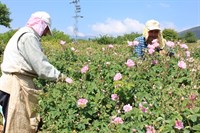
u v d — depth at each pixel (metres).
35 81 4.39
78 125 3.44
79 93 3.70
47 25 3.82
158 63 4.16
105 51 5.20
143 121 3.08
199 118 2.88
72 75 4.46
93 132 3.31
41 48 3.81
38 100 3.86
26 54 3.70
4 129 3.79
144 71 3.98
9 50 3.78
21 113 3.77
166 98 3.22
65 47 5.73
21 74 3.75
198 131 2.78
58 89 3.84
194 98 3.00
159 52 4.55
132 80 3.81
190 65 4.14
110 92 3.80
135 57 4.38
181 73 3.95
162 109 3.05
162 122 2.93
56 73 3.83
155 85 3.74
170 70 4.09
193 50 6.12
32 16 3.82
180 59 4.31
